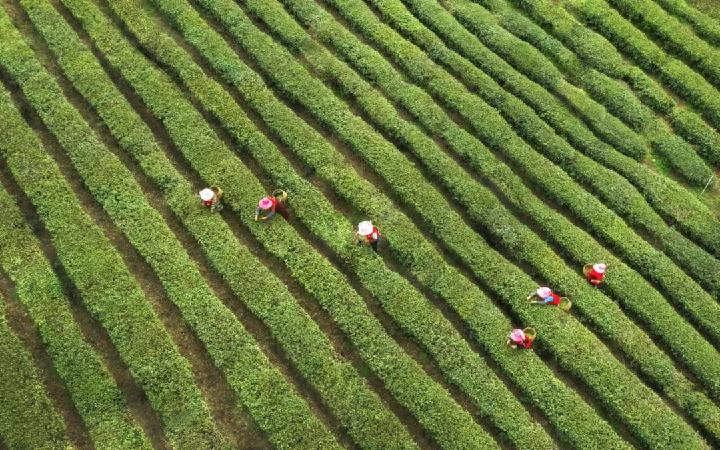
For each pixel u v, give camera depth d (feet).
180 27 106.01
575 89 103.71
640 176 94.27
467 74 104.06
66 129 91.61
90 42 103.81
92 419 70.38
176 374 73.51
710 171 96.63
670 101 104.12
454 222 87.66
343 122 96.68
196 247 85.15
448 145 97.14
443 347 77.66
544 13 113.91
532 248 86.07
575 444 72.64
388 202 89.15
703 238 89.66
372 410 72.69
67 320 76.23
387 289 81.35
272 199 84.84
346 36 107.04
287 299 79.87
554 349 78.48
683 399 76.33
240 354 75.46
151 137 92.43
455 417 73.00
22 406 70.03
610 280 84.38
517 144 96.53
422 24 111.86
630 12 116.16
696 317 82.79
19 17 105.19
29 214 85.66
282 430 71.05
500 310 81.87
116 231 85.25
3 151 88.89
